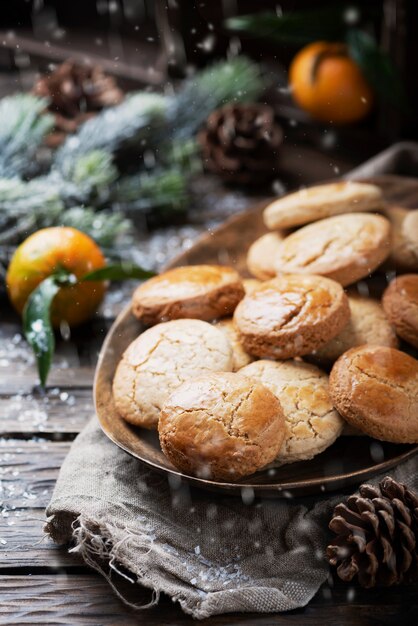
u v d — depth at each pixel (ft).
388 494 1.45
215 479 1.49
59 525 1.54
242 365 1.68
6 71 2.96
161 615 1.45
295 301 1.66
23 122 2.26
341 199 1.89
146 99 2.37
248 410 1.50
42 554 1.54
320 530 1.52
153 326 1.76
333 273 1.75
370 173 2.18
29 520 1.60
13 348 1.99
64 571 1.52
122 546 1.48
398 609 1.44
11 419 1.81
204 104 2.49
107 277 1.87
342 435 1.61
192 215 2.39
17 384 1.90
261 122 2.45
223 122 2.47
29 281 1.91
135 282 2.16
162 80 2.74
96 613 1.45
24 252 1.92
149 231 2.33
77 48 2.87
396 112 2.52
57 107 2.49
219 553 1.50
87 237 1.96
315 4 2.63
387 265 1.85
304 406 1.58
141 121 2.33
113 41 2.91
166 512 1.55
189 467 1.48
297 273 1.77
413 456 1.55
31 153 2.27
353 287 1.81
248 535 1.52
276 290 1.70
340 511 1.44
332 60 2.50
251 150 2.44
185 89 2.53
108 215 2.24
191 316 1.74
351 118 2.59
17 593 1.48
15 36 2.93
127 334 1.78
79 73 2.52
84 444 1.66
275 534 1.53
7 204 2.04
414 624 1.42
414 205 2.03
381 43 2.58
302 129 2.66
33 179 2.29
